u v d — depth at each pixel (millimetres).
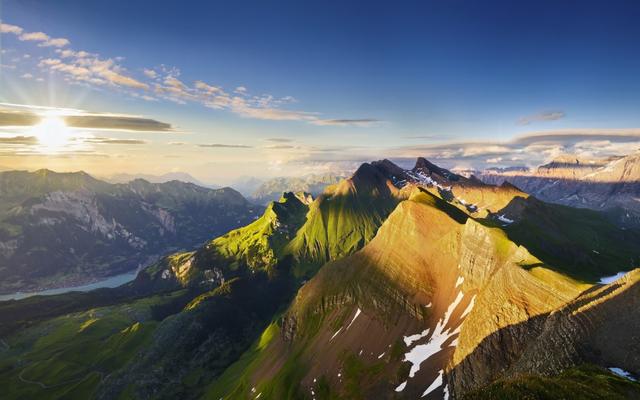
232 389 185750
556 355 63500
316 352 149375
